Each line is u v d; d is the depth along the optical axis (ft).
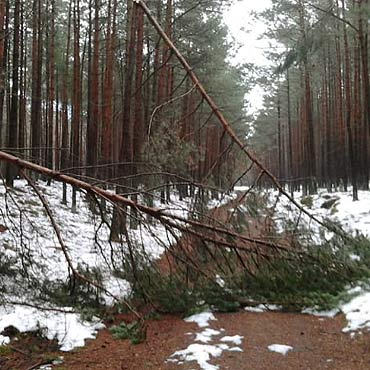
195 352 20.57
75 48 66.85
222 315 25.59
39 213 43.93
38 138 68.59
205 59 64.23
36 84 69.46
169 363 19.88
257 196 20.26
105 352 21.16
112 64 54.03
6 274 22.13
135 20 41.42
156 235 18.98
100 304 24.35
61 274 28.27
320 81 119.44
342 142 93.04
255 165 19.45
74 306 23.71
